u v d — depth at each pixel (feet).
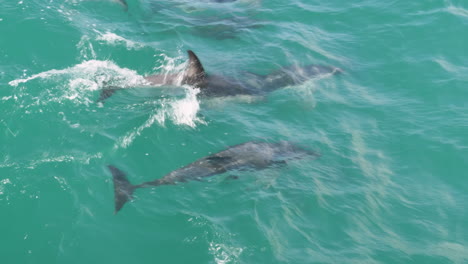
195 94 47.73
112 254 31.45
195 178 37.63
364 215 36.37
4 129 40.40
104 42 55.06
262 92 50.11
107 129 42.06
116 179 36.96
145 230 33.30
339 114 48.01
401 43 60.29
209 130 43.70
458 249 34.22
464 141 44.98
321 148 42.98
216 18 65.36
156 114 44.47
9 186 35.35
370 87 52.75
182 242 32.63
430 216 37.01
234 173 38.47
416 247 34.12
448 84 52.80
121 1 64.03
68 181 36.37
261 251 32.35
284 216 35.29
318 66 55.47
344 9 67.92
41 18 56.39
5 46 51.01
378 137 45.21
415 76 54.34
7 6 57.11
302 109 48.29
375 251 33.40
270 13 67.36
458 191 39.88
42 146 39.40
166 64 53.36
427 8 66.33
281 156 40.83
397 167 41.78
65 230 32.68
